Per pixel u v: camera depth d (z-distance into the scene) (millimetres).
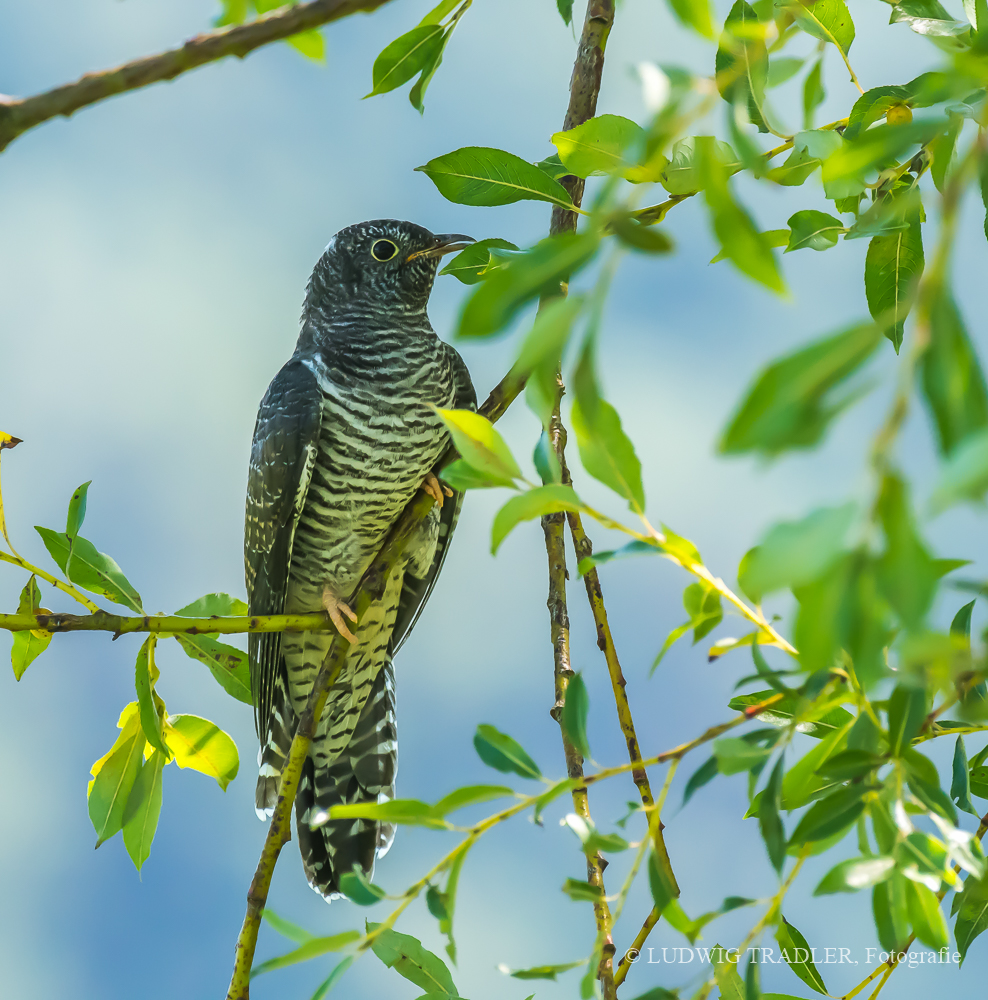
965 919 3816
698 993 3131
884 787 2951
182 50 2709
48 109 2670
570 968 3082
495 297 1886
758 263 1963
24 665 5191
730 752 3018
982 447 1448
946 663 1875
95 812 5340
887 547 1562
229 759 5473
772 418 1592
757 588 1563
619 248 1806
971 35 4398
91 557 5184
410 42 4551
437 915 3068
